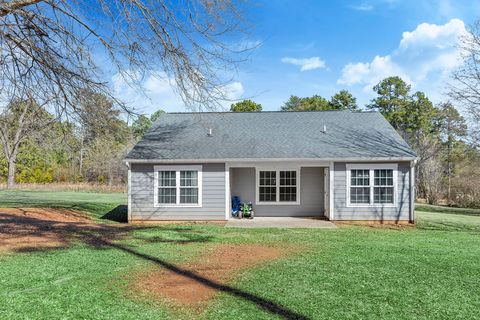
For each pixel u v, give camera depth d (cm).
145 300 597
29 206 1978
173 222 1656
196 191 1667
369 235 1299
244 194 1878
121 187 3747
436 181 3134
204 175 1667
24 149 3700
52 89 1020
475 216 2052
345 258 912
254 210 1867
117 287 661
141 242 1118
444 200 3106
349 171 1647
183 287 670
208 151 1698
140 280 708
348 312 557
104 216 1903
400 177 1631
